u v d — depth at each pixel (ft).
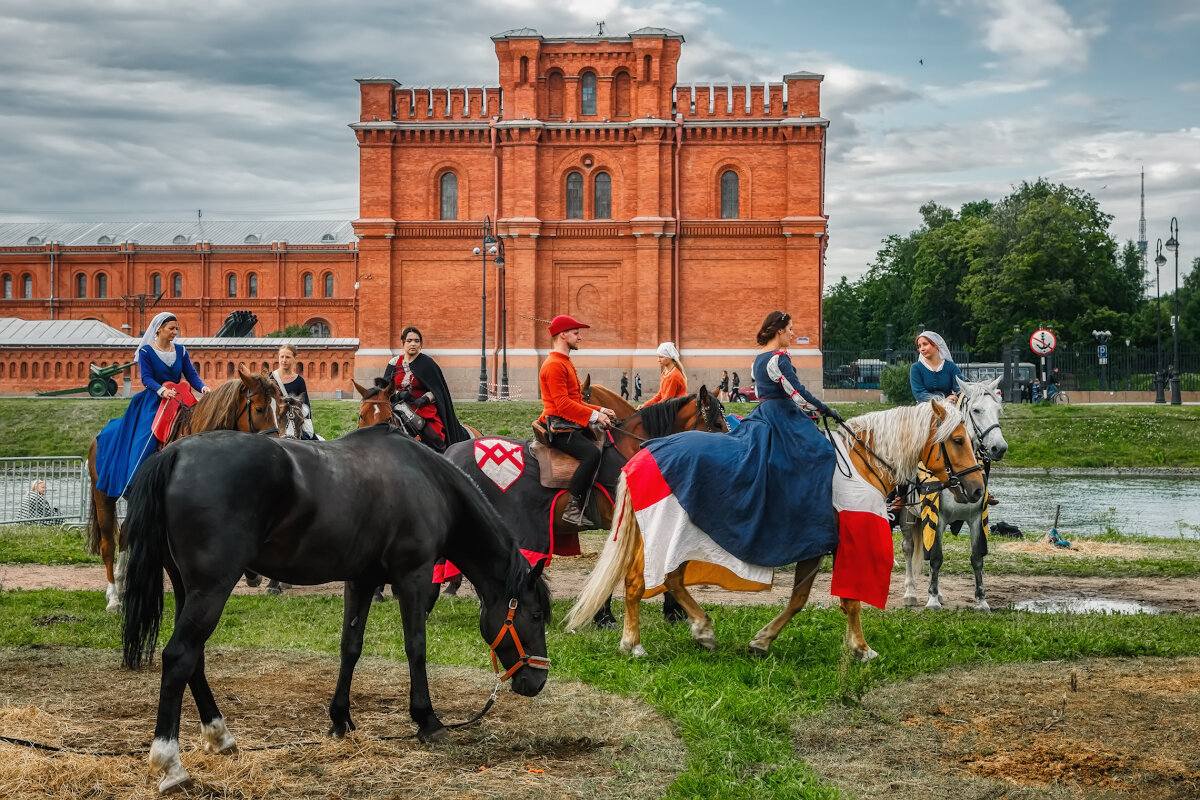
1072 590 40.96
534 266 171.83
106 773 17.87
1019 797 18.16
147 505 17.67
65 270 274.36
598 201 174.29
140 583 17.58
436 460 20.92
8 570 43.52
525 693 20.71
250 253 269.23
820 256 170.50
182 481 17.70
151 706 22.39
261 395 29.19
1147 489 100.17
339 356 189.47
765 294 171.22
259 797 17.60
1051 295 235.40
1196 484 104.94
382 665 26.25
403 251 173.68
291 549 18.78
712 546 26.66
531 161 171.73
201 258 270.26
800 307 169.27
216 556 17.53
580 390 31.53
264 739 20.35
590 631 30.86
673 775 19.04
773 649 28.37
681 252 172.04
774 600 37.37
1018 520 76.07
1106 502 88.74
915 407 29.37
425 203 173.58
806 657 27.48
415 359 36.17
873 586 26.58
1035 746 20.67
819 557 27.14
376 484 19.70
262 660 26.76
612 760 19.74
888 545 26.76
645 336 170.40
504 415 139.13
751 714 22.33
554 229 172.65
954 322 282.56
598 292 173.37
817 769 19.56
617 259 172.86
